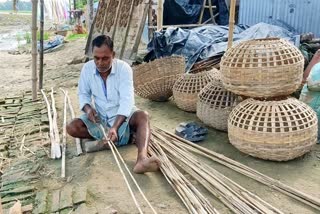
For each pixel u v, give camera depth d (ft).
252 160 10.62
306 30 22.84
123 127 11.06
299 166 10.18
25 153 11.76
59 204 8.59
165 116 15.08
